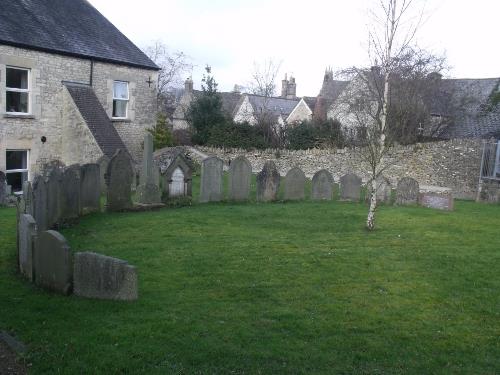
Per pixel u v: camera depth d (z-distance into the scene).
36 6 18.89
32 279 6.92
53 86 18.17
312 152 24.73
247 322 5.80
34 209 8.86
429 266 8.43
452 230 11.59
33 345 5.01
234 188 15.08
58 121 18.56
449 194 15.25
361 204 15.66
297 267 8.10
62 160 18.86
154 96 22.84
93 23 21.30
